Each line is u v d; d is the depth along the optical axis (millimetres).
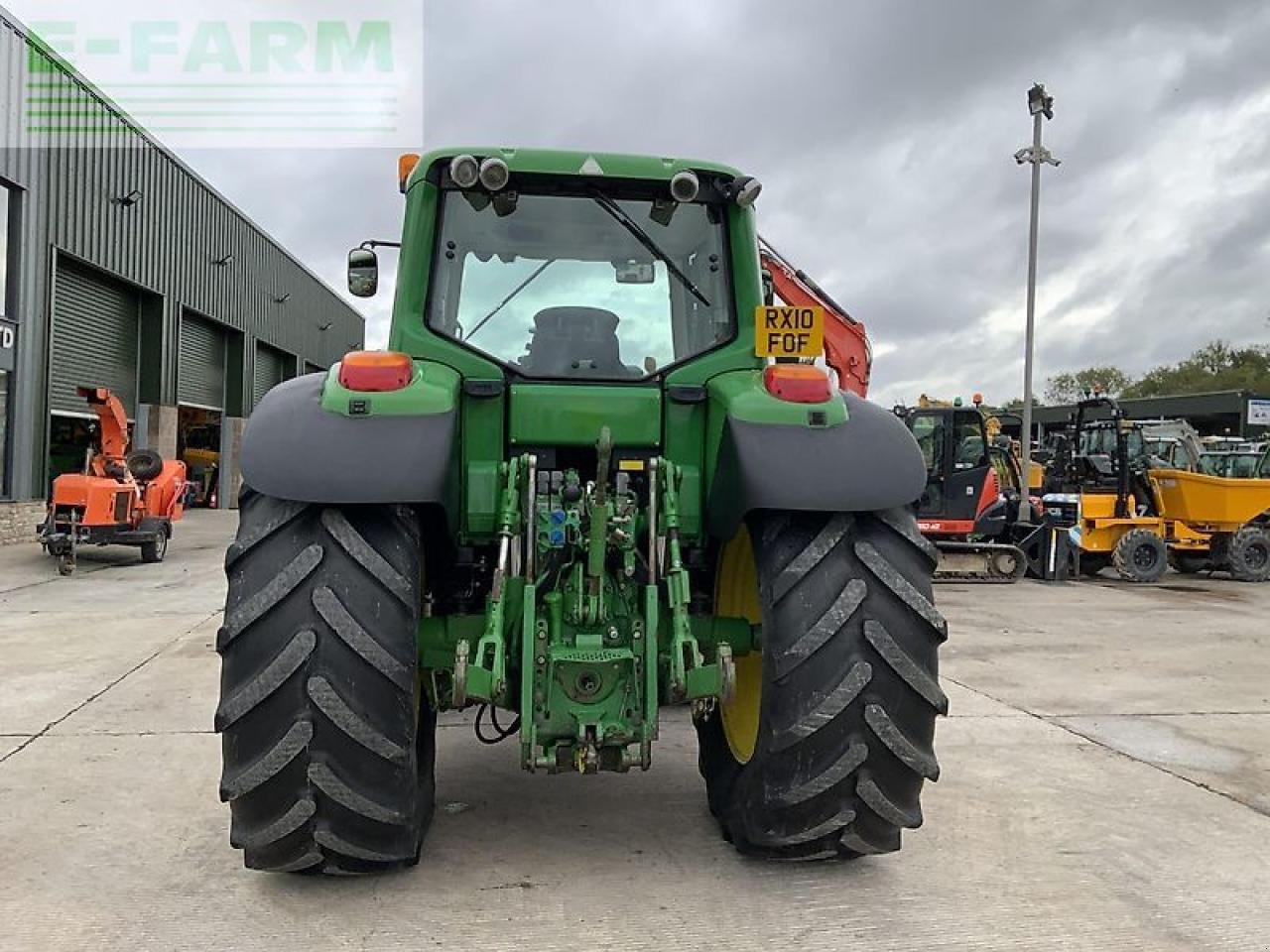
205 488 26969
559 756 3004
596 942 2740
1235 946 2816
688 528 3330
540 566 3109
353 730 2711
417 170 3498
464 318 3484
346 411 2842
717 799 3645
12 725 5023
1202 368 63562
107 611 8984
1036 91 16391
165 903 2949
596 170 3492
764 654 2982
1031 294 16141
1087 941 2826
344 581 2777
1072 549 13719
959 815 3873
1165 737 5145
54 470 18422
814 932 2828
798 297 9586
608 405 3322
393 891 3051
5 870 3201
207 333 26000
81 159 17922
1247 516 13891
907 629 2941
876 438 3029
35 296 16266
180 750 4586
